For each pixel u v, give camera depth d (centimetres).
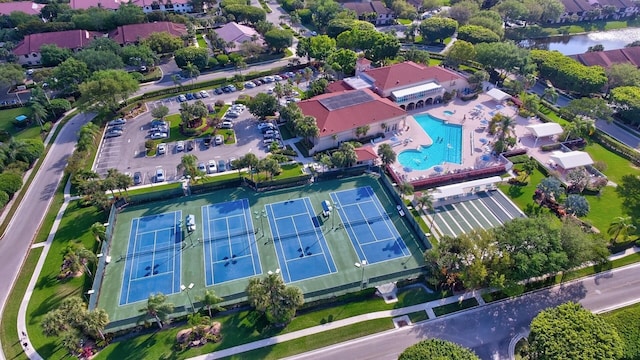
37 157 12325
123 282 8838
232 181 11462
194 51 17612
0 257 9381
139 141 13525
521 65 17112
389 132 14275
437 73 16375
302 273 9075
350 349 7594
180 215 10600
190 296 8531
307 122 12631
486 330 7944
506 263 8131
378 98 14550
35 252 9506
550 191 10719
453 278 8706
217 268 9175
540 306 8412
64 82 15375
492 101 16388
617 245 9612
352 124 13438
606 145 13638
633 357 6788
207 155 12850
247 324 7962
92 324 7138
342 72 17500
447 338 7788
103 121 14412
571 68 16638
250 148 13238
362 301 8450
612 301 8512
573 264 8406
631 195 11369
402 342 7712
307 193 11388
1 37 19375
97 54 16425
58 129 14125
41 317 8025
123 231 10094
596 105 14012
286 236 10006
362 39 19075
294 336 7775
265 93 15375
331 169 12094
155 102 15888
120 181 10462
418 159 12938
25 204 10906
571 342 6606
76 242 9706
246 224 10344
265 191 11431
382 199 11188
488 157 12975
